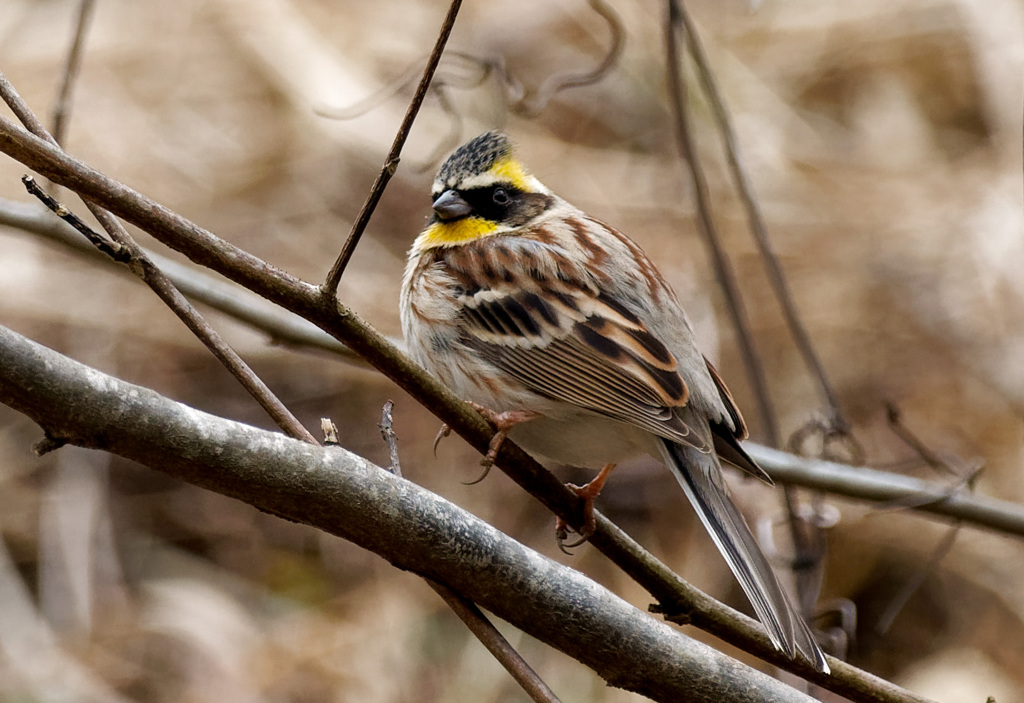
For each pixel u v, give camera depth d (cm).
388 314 1252
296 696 1115
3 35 1423
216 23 1445
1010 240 1352
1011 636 1162
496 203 808
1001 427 1258
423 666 1139
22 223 890
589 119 1441
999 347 1295
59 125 783
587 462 739
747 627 625
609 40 1473
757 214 1022
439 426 1215
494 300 745
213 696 1105
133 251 568
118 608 1154
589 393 707
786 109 1479
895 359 1305
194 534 1209
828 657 609
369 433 1216
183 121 1370
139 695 1102
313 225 1315
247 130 1371
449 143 1175
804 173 1431
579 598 554
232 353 574
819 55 1536
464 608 549
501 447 606
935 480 1209
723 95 1473
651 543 1188
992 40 1519
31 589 1155
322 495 514
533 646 1155
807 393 1268
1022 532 935
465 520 543
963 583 1184
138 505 1213
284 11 1444
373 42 1440
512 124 1413
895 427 966
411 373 564
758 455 952
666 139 1421
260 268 518
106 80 1385
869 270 1345
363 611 1173
